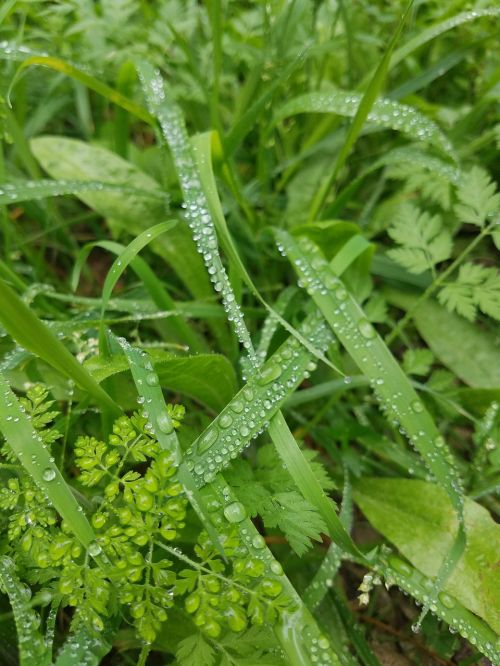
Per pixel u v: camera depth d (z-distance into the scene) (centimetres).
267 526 13
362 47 24
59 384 17
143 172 22
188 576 12
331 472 18
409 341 21
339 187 23
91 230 24
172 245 20
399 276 21
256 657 13
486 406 18
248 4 25
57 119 26
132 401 17
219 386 16
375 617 17
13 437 12
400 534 16
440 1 22
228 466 14
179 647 14
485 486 17
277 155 24
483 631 14
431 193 20
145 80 17
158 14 22
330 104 18
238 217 20
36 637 12
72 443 17
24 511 12
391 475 19
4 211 19
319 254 17
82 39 22
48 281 22
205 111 23
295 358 14
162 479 12
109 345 15
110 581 13
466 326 20
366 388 20
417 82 21
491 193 17
